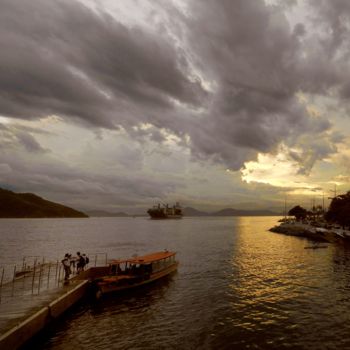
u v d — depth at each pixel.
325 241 91.62
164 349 19.97
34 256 70.31
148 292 34.09
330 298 31.12
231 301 30.50
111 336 22.14
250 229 186.00
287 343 20.78
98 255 70.62
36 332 21.06
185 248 82.44
